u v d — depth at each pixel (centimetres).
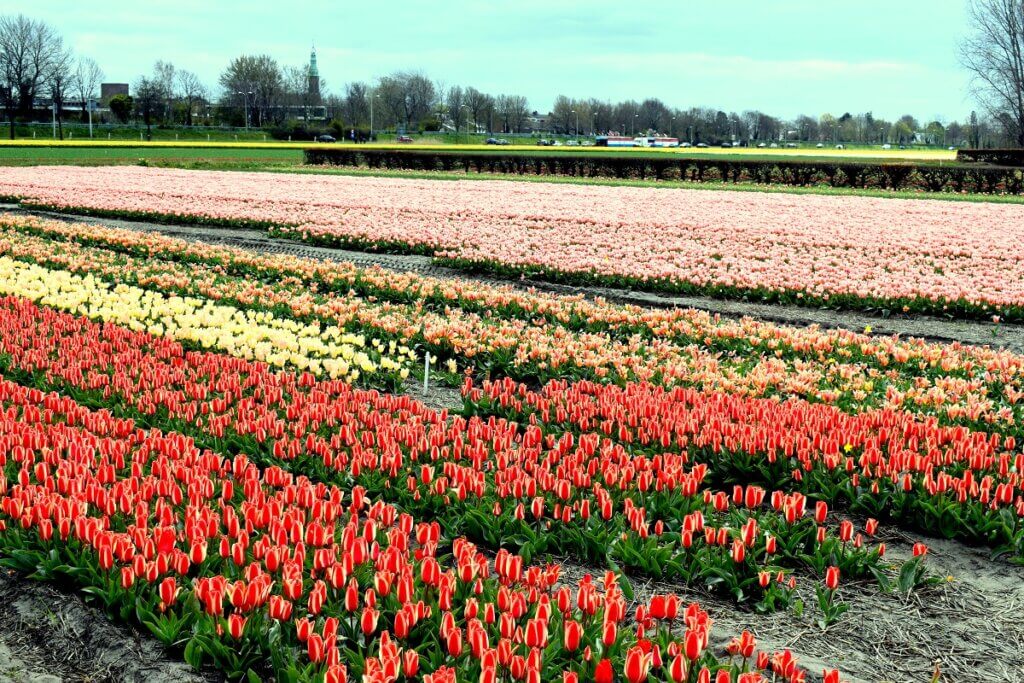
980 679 506
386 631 466
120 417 855
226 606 510
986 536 662
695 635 429
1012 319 1484
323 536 555
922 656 527
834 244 2156
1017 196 3822
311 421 820
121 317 1230
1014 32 6506
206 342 1122
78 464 671
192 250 1873
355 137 11288
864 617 566
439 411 973
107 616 527
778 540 630
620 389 951
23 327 1174
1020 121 6725
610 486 689
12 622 538
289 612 485
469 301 1441
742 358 1128
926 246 2091
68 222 2544
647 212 2791
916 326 1455
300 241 2227
